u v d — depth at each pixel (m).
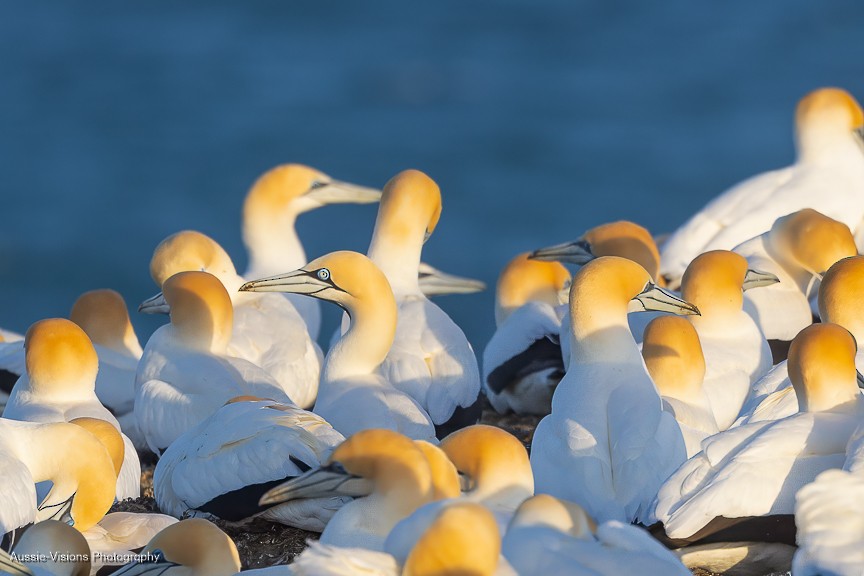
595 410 13.61
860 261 16.42
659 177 60.59
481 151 65.75
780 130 67.12
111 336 19.06
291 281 16.22
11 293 50.00
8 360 18.92
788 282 19.36
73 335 15.92
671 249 22.31
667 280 22.06
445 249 51.78
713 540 12.33
